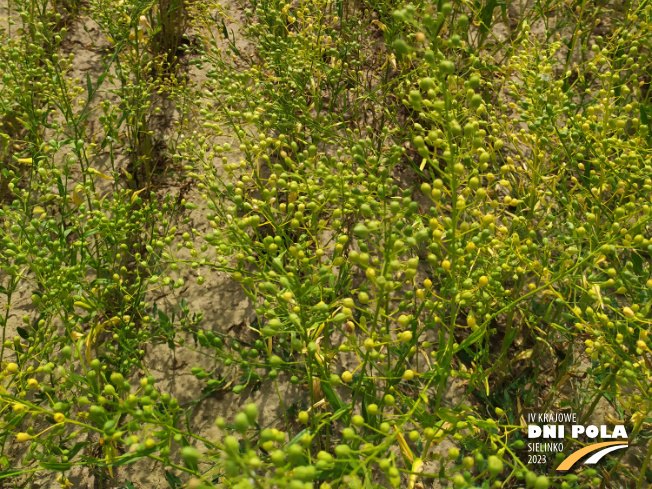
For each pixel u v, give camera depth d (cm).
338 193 188
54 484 215
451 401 236
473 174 155
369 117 336
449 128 127
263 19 295
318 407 213
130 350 201
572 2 337
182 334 258
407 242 126
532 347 254
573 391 241
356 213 244
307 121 253
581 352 248
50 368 142
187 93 299
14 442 222
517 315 258
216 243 172
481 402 238
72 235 285
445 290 146
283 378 246
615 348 167
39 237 196
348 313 136
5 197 297
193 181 312
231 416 236
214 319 265
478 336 141
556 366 244
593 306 212
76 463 131
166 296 271
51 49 291
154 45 364
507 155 316
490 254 186
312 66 276
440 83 127
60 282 182
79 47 379
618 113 243
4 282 267
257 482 96
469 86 136
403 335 135
